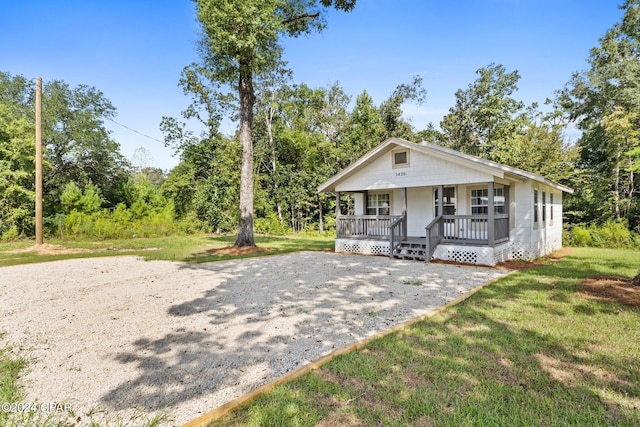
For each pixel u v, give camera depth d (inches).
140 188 1015.6
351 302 229.1
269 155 1136.2
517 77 956.6
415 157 438.0
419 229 515.8
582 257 456.1
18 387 118.6
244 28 457.7
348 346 149.1
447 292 253.9
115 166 998.4
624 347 144.4
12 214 686.5
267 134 1141.1
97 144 913.5
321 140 1141.7
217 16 439.8
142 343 160.7
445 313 198.2
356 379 119.9
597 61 856.9
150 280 309.9
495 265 380.8
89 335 171.6
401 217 456.1
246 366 134.2
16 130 711.1
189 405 106.0
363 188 490.0
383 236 475.8
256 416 98.0
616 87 779.4
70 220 724.7
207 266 388.2
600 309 198.2
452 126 1053.2
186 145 1047.6
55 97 850.1
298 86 1114.7
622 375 120.8
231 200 903.7
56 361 140.8
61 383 121.6
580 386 113.2
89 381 123.0
